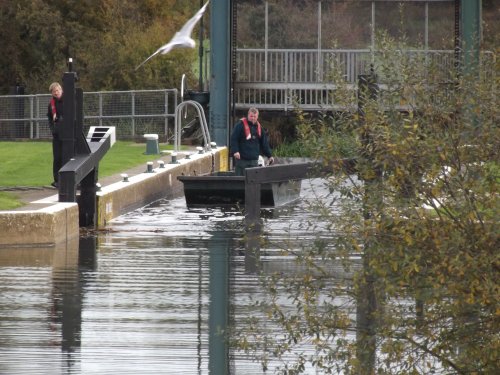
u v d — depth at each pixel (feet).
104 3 628.28
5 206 238.48
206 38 650.84
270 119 487.61
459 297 96.43
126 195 284.00
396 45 112.37
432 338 99.14
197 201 301.02
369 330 104.01
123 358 129.59
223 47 422.82
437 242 96.53
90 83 560.61
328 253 106.93
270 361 127.44
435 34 472.44
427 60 105.60
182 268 192.34
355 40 477.36
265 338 116.47
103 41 579.07
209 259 203.72
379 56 107.24
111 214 266.77
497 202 96.99
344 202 104.12
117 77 558.97
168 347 134.82
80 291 169.58
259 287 172.76
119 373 122.83
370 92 105.09
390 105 103.91
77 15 632.79
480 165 99.14
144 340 138.10
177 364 127.24
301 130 106.83
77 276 183.21
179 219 271.49
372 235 100.83
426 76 104.06
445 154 99.25
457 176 98.78
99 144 253.65
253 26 485.97
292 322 108.37
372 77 107.34
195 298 164.35
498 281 96.48
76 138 242.58
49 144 458.09
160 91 502.79
